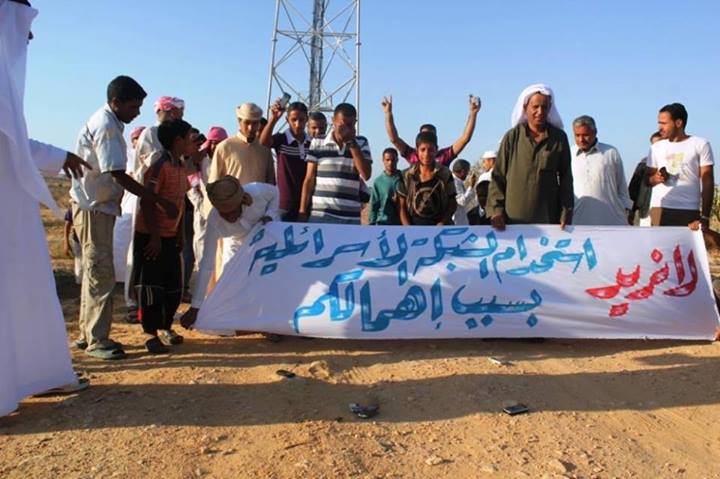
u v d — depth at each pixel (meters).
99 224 5.12
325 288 5.76
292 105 7.07
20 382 3.99
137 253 5.39
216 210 5.76
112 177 5.05
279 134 7.16
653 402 4.21
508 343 5.80
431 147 6.19
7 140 3.84
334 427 3.75
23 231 4.00
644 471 3.25
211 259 5.77
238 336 6.05
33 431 3.68
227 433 3.66
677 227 6.02
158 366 4.98
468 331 5.71
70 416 3.90
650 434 3.71
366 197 8.62
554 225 5.98
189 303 7.88
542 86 5.71
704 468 3.30
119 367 4.96
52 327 4.19
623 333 5.75
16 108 3.80
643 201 6.78
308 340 5.89
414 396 4.28
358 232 6.02
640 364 5.04
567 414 3.99
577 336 5.73
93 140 4.93
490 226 6.07
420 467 3.25
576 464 3.30
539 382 4.57
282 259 5.86
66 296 8.30
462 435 3.67
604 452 3.45
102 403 4.12
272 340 5.82
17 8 3.85
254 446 3.48
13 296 3.94
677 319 5.77
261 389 4.41
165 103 6.57
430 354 5.38
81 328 5.52
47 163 4.18
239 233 5.89
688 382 4.57
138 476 3.12
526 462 3.31
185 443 3.51
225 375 4.74
